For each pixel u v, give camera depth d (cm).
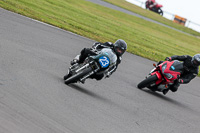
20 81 2336
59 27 5750
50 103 2120
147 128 2308
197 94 4238
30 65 2842
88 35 6034
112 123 2164
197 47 11644
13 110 1811
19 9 6031
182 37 13038
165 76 3441
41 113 1905
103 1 15262
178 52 8419
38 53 3384
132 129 2180
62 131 1766
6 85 2161
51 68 3017
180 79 3459
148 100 3148
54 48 3953
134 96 3123
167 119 2706
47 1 9050
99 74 2669
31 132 1633
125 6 16762
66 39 4862
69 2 10881
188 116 3036
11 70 2520
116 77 3672
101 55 2591
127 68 4431
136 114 2561
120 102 2755
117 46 2703
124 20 11606
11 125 1631
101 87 3042
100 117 2198
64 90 2508
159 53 7075
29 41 3797
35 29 4697
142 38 8656
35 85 2370
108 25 8700
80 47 4644
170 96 3712
